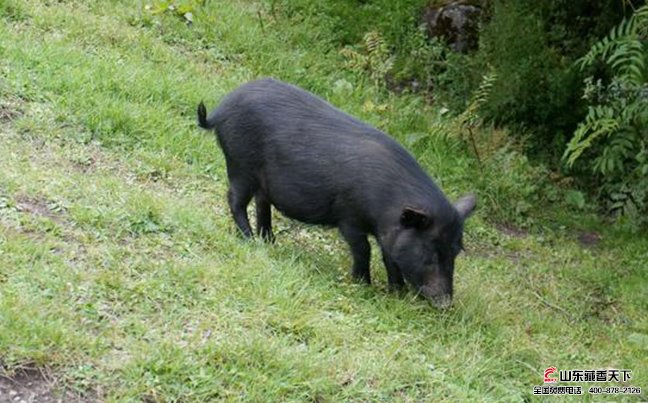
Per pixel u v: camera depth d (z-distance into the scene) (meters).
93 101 10.45
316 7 15.68
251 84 8.89
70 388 5.85
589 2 13.22
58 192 8.22
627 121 11.09
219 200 9.67
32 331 6.08
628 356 8.80
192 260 7.72
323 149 8.36
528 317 9.10
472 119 12.99
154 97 11.40
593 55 11.66
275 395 6.21
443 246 8.05
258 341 6.55
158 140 10.36
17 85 10.20
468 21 15.09
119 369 6.04
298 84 13.59
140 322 6.58
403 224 7.93
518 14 13.52
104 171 9.34
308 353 6.71
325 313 7.48
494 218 12.27
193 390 6.03
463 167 12.73
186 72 12.44
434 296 8.08
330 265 8.84
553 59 13.30
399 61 15.00
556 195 12.95
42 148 9.34
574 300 10.16
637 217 12.21
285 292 7.48
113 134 10.13
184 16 13.91
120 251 7.51
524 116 13.56
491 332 8.27
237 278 7.56
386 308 8.12
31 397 5.74
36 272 6.79
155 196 8.78
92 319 6.47
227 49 13.73
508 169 12.84
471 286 9.16
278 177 8.54
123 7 13.62
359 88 13.86
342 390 6.48
